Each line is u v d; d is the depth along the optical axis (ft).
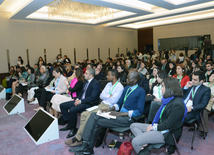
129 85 9.21
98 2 22.50
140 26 51.90
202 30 46.37
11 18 32.96
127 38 57.72
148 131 7.31
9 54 34.96
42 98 14.49
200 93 9.40
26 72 22.07
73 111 10.52
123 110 9.23
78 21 37.32
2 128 12.33
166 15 32.71
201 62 28.89
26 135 11.14
